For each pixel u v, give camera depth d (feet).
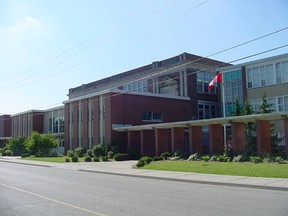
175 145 124.26
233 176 57.72
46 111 228.63
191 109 170.19
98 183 53.93
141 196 39.04
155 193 41.60
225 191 43.37
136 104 154.20
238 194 40.34
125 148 148.15
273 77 131.03
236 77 146.82
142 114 155.22
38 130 229.04
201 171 67.00
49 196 39.37
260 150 96.43
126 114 150.92
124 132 149.18
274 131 116.06
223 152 103.81
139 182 55.52
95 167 89.92
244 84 139.95
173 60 180.34
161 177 60.80
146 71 192.85
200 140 119.75
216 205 32.60
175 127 125.08
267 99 131.95
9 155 198.29
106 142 149.28
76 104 174.29
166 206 32.27
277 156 89.56
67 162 118.52
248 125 110.32
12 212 30.19
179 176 61.00
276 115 90.33
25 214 29.25
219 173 62.75
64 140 184.65
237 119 100.17
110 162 113.60
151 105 158.20
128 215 28.17
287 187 43.62
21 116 245.24
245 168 67.26
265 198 36.99
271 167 67.05
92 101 162.20
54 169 90.79
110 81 222.48
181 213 28.81
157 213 28.91
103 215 28.25
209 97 179.01
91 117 162.40
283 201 34.83
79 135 170.30
